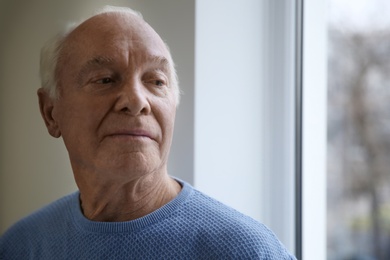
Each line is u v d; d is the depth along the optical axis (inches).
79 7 60.8
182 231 36.0
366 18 49.6
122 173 33.7
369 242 49.8
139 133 33.9
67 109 36.9
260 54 52.5
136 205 37.1
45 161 68.5
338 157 52.2
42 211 46.8
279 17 53.0
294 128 53.2
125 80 35.1
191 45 47.3
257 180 52.5
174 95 37.8
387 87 48.0
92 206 38.3
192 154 47.3
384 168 48.4
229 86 49.8
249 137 51.8
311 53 53.2
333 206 52.7
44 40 67.2
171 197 38.8
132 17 36.7
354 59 50.7
